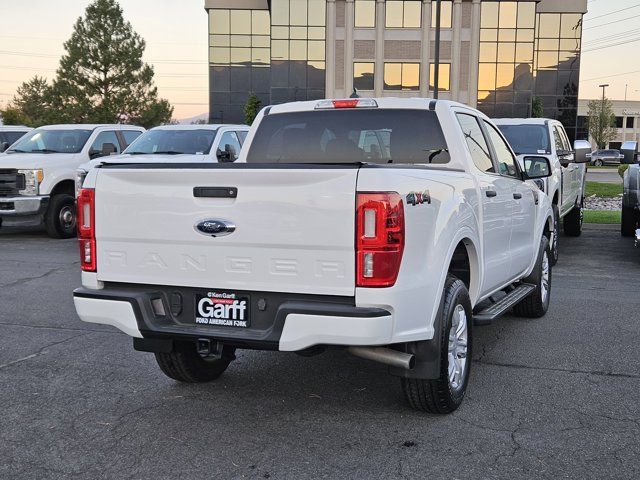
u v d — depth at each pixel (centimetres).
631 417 457
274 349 398
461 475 374
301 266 393
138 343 450
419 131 546
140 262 435
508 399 492
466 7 5025
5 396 498
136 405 481
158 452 405
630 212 1350
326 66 5112
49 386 520
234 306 416
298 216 389
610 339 654
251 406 479
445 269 434
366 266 378
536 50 5734
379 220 375
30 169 1334
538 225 710
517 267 648
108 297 436
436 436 426
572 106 5778
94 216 443
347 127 570
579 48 5712
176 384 525
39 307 779
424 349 424
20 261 1099
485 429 437
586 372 554
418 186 406
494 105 5106
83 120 5212
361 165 389
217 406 479
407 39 5056
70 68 5219
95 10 5259
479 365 573
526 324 714
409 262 393
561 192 1112
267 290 403
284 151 592
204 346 424
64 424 447
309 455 400
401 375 429
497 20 5031
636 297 845
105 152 1391
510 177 625
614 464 387
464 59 5078
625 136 11094
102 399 493
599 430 435
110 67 5291
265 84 5841
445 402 447
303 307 386
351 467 385
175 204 420
